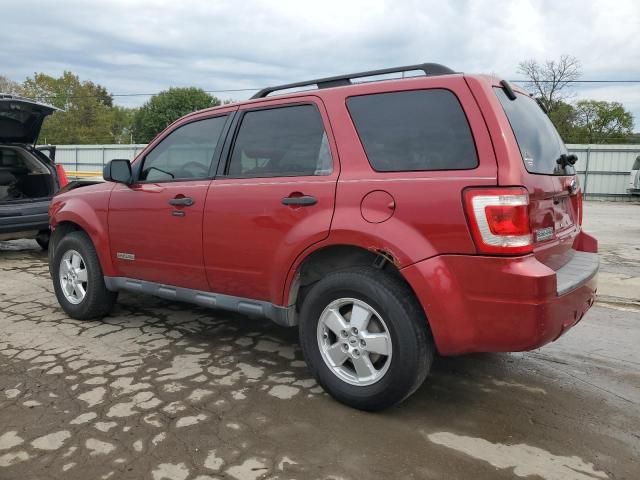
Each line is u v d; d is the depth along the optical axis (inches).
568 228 142.6
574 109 1957.4
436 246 113.2
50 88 2568.9
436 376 149.6
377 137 126.2
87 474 101.2
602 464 107.2
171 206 160.2
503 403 133.6
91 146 1272.1
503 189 107.7
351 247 128.0
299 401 132.3
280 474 101.9
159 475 101.0
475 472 103.6
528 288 105.7
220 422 121.1
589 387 143.9
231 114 155.9
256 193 140.9
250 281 144.8
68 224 202.1
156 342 172.9
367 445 112.6
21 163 328.8
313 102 138.3
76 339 175.0
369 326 124.5
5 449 109.4
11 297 227.3
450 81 119.2
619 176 994.7
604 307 226.8
